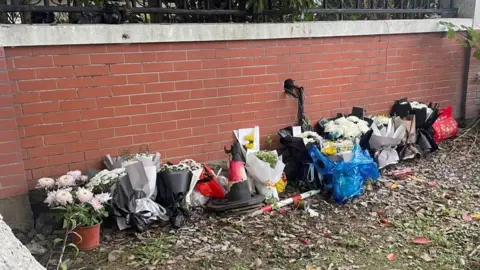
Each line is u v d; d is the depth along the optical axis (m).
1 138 3.28
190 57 3.98
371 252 3.16
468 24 5.78
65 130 3.55
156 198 3.62
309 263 3.01
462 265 2.97
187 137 4.11
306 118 4.77
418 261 3.03
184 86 4.00
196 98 4.09
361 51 5.05
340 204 3.97
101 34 3.52
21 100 3.35
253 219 3.67
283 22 4.52
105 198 3.18
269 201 3.89
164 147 4.01
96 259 3.06
